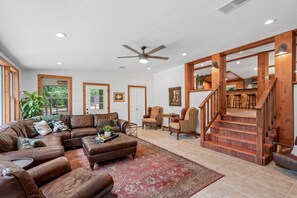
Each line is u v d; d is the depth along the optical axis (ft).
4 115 13.30
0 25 8.04
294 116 10.25
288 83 10.30
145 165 9.80
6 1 6.14
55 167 5.68
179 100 20.12
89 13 7.25
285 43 10.16
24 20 7.64
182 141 15.30
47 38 9.91
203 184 7.57
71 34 9.46
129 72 23.54
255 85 30.94
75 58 14.67
